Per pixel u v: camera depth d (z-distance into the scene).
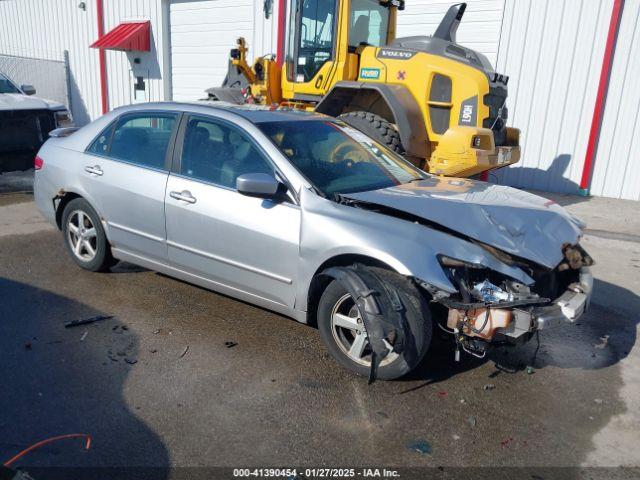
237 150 4.30
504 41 10.95
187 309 4.72
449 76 7.62
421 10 11.62
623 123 10.25
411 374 3.83
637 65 9.94
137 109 4.99
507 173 11.42
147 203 4.62
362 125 7.68
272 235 3.94
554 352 4.29
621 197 10.53
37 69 18.56
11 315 4.48
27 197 8.88
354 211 3.79
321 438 3.11
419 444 3.09
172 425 3.16
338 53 8.31
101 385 3.53
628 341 4.54
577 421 3.37
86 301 4.81
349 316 3.75
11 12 19.70
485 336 3.38
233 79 10.75
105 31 17.25
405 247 3.49
